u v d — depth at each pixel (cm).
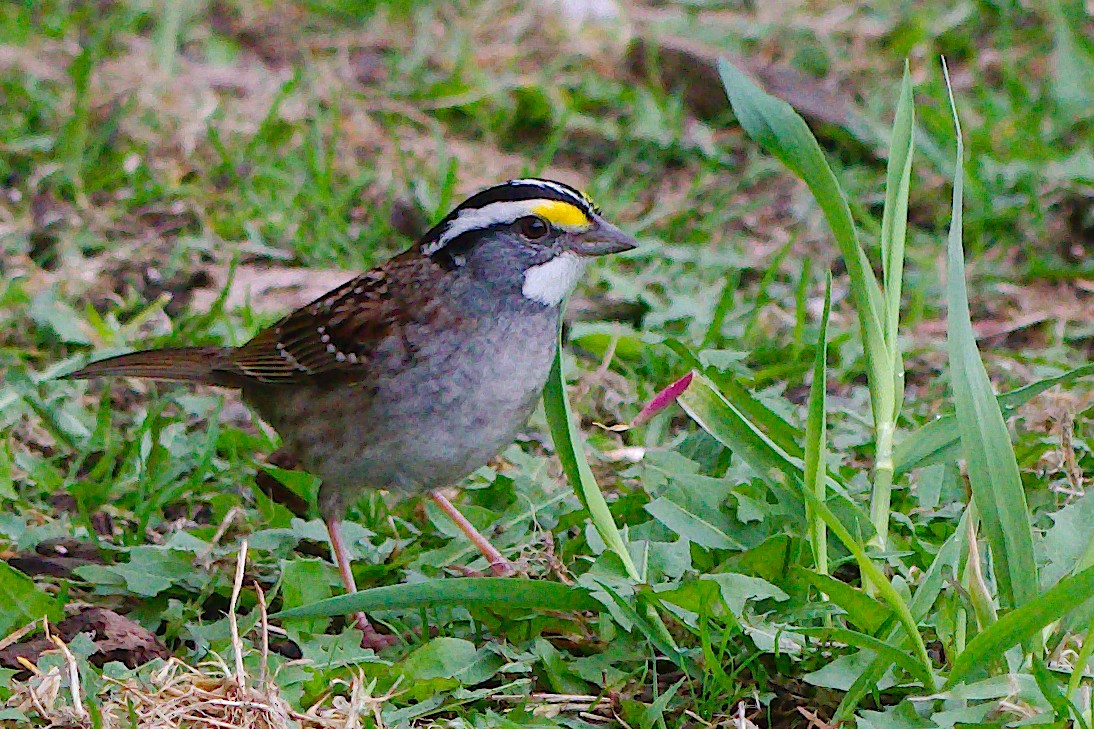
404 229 1479
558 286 889
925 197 1535
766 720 750
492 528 954
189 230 1464
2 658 790
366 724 729
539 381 900
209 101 1666
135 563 881
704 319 1287
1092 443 1005
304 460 924
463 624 850
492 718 739
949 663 734
